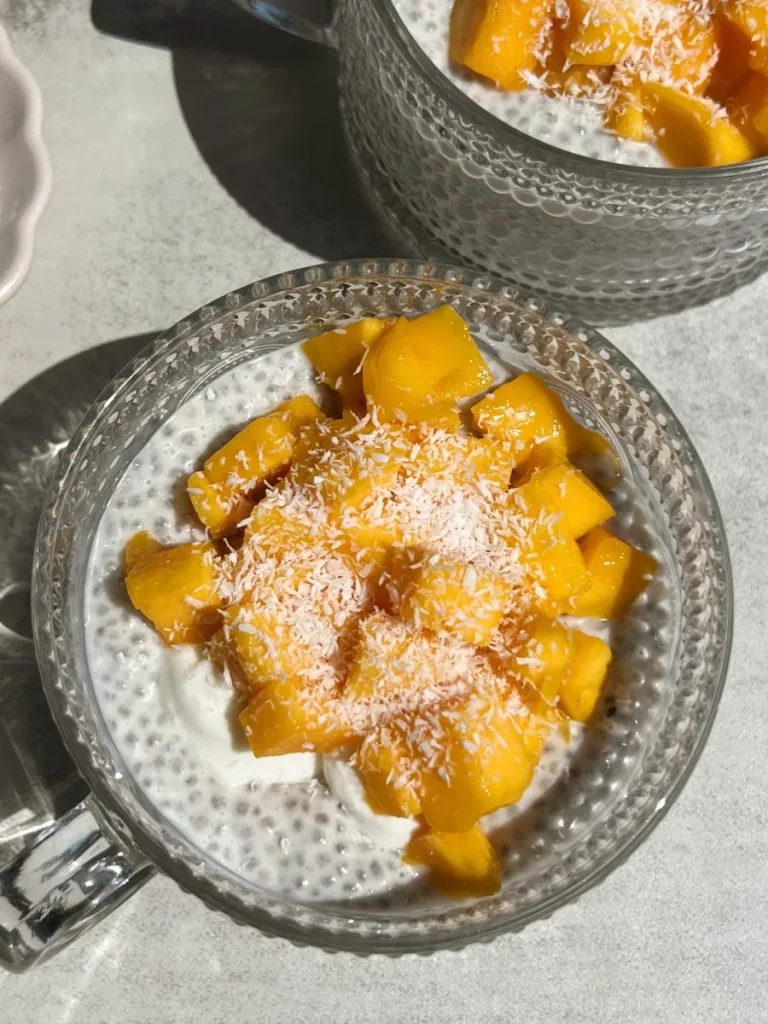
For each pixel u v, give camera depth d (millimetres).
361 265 219
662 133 225
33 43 256
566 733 218
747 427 254
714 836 243
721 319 257
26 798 238
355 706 201
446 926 206
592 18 211
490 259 250
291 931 201
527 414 219
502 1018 237
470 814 197
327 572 206
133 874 212
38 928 206
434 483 205
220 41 258
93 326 250
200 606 206
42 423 249
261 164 257
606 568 216
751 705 247
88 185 254
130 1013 233
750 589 250
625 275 243
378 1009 236
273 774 212
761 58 214
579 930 240
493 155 215
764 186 214
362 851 213
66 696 205
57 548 214
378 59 223
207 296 252
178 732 214
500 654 205
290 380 229
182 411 227
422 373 214
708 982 240
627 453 229
